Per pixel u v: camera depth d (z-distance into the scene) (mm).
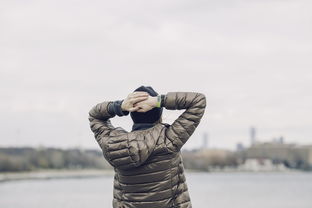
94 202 74562
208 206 67688
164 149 3961
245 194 103250
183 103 4020
